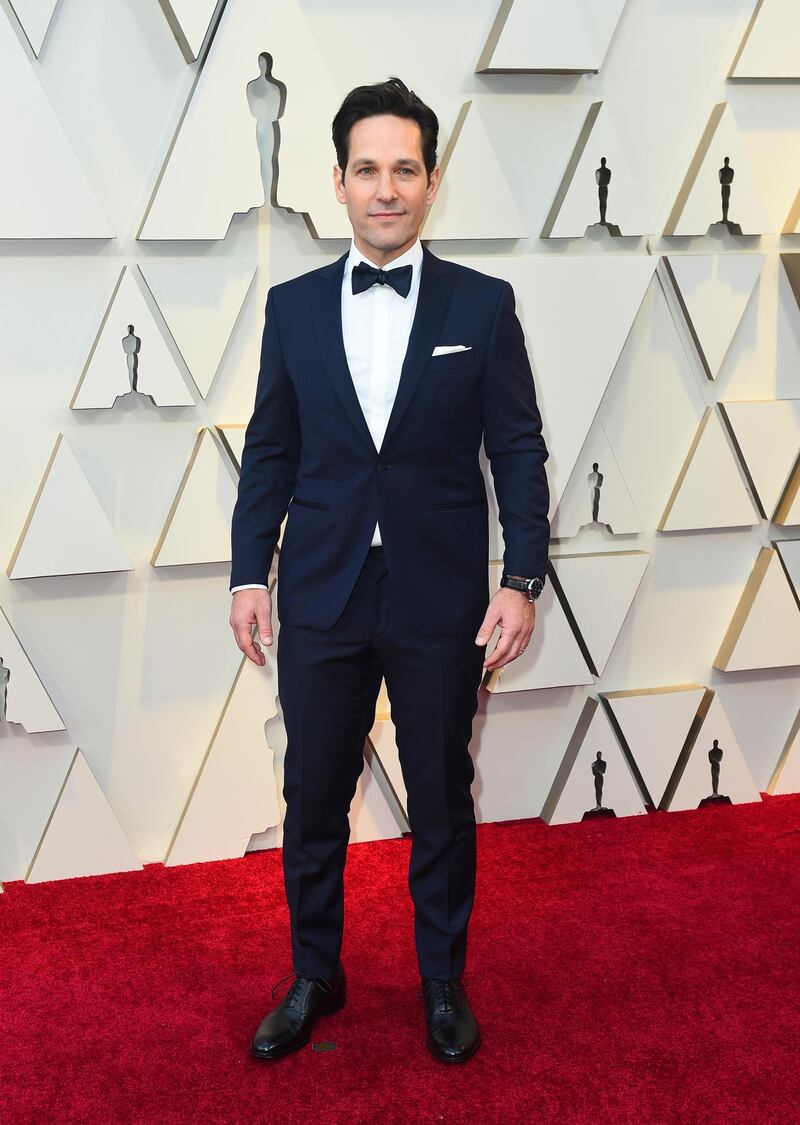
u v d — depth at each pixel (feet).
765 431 8.95
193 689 8.36
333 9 7.72
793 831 8.80
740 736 9.56
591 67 7.95
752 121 8.58
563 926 7.38
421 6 7.84
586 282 8.29
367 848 8.56
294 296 5.92
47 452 7.79
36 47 7.20
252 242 7.88
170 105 7.59
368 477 5.73
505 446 5.90
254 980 6.82
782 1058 5.99
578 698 9.12
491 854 8.45
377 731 8.56
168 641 8.24
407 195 5.50
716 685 9.44
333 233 7.82
